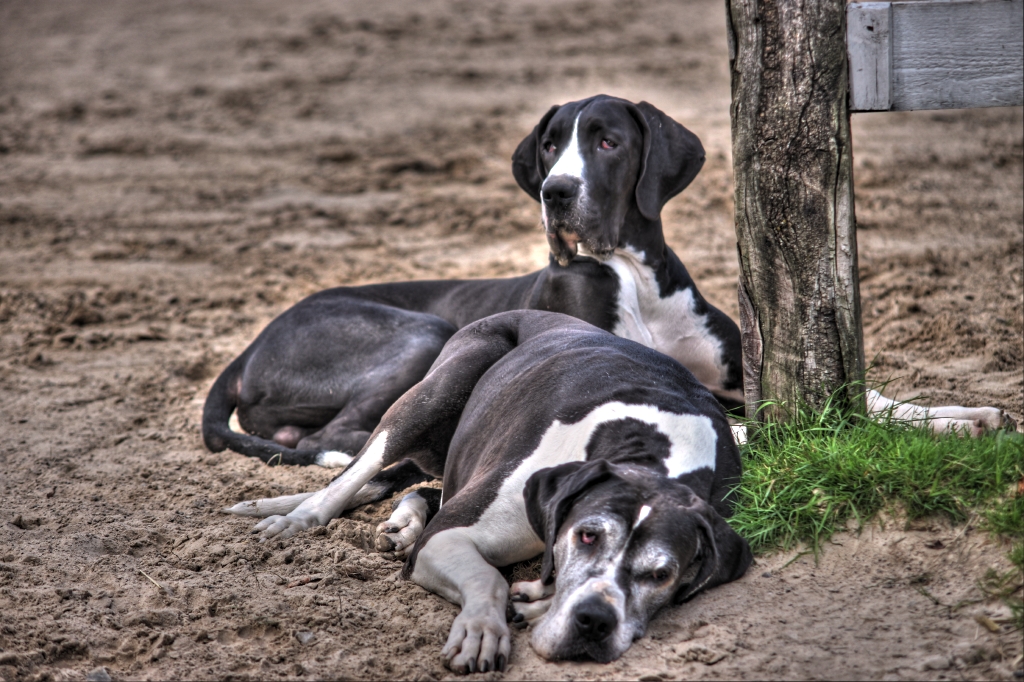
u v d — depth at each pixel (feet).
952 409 21.25
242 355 27.12
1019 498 16.69
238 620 16.55
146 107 68.54
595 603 14.48
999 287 34.55
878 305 33.83
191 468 23.97
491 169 55.31
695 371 25.20
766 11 19.34
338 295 27.25
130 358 32.96
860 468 18.31
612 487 15.51
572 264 24.08
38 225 48.34
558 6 93.35
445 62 77.41
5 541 19.45
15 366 32.01
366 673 15.15
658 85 70.18
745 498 18.02
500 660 14.98
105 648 15.96
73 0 102.99
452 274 40.45
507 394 19.15
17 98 70.74
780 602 16.20
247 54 80.79
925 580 16.30
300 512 19.95
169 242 45.65
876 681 14.24
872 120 63.72
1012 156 53.62
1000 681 13.93
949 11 18.63
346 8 94.17
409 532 19.16
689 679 14.57
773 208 19.89
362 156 58.18
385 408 24.71
